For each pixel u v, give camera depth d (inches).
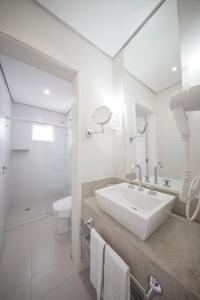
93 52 49.8
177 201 33.2
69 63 42.3
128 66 49.5
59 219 63.2
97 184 48.4
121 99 52.6
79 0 35.6
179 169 35.2
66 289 38.1
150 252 20.6
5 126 70.1
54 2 35.7
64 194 113.3
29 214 83.2
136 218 23.1
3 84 65.8
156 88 40.6
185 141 22.7
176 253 20.5
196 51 29.1
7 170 80.2
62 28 41.1
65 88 82.1
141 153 45.2
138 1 36.1
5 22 31.0
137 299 25.3
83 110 45.7
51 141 113.0
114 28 43.3
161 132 39.7
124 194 40.7
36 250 53.0
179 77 34.6
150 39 40.9
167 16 35.8
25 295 36.4
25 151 101.8
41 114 112.8
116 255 24.5
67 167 116.7
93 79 49.3
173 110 21.5
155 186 39.8
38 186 104.7
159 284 18.1
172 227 27.7
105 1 36.0
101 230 31.8
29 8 34.8
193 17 29.5
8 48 33.9
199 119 28.0
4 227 67.3
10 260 47.9
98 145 49.9
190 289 15.0
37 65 41.0
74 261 46.9
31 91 85.2
